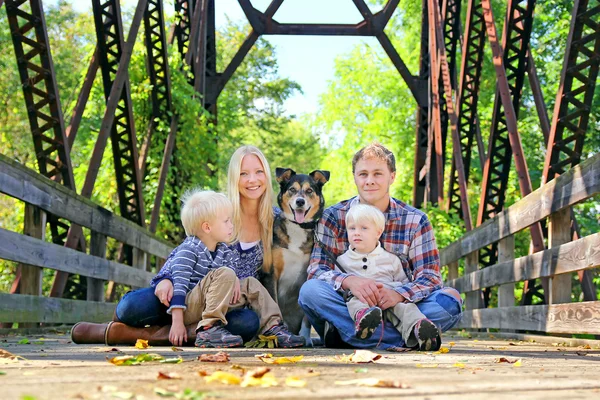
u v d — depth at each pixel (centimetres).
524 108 1739
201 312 397
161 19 1035
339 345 397
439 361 306
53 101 638
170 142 1090
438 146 1224
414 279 412
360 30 1371
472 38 1073
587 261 443
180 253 403
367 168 414
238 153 432
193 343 398
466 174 1172
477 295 811
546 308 524
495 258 964
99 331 421
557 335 725
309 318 411
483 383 216
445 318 395
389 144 2391
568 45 576
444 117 1273
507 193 1653
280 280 443
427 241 414
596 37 570
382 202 418
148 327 409
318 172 457
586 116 582
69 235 681
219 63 2980
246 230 436
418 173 1405
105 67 820
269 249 436
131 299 405
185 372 234
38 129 643
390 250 413
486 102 1844
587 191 444
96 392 183
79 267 638
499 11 1825
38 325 643
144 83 1090
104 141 745
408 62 2338
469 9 1044
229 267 414
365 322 365
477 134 1096
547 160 593
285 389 193
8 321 501
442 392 194
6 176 479
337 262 417
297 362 281
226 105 1856
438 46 1173
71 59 2195
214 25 1410
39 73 631
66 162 649
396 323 384
